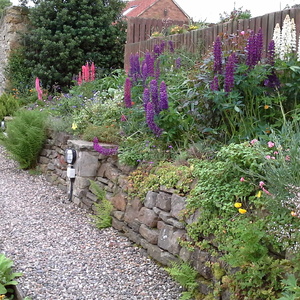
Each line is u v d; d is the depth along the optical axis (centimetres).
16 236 418
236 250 261
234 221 280
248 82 384
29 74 1338
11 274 328
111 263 359
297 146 284
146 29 1014
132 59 553
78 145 518
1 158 841
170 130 421
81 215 492
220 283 279
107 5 1373
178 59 597
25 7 1372
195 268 305
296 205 243
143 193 395
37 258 365
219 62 399
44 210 510
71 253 379
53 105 881
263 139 346
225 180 312
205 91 406
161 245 352
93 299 297
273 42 389
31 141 700
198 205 314
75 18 1287
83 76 895
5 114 1059
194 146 400
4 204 529
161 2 2270
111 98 711
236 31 590
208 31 662
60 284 318
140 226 390
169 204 355
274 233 252
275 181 266
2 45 1414
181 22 1011
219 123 420
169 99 479
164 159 419
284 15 513
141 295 305
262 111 402
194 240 311
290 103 393
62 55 1250
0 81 1411
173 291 312
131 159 445
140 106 499
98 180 509
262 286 247
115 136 513
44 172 697
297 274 232
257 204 276
